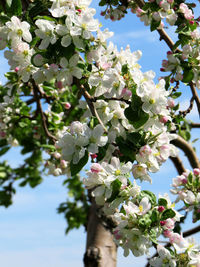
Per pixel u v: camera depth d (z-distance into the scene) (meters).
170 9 1.49
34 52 1.25
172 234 1.21
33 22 1.27
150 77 1.23
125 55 1.30
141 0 1.52
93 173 1.21
